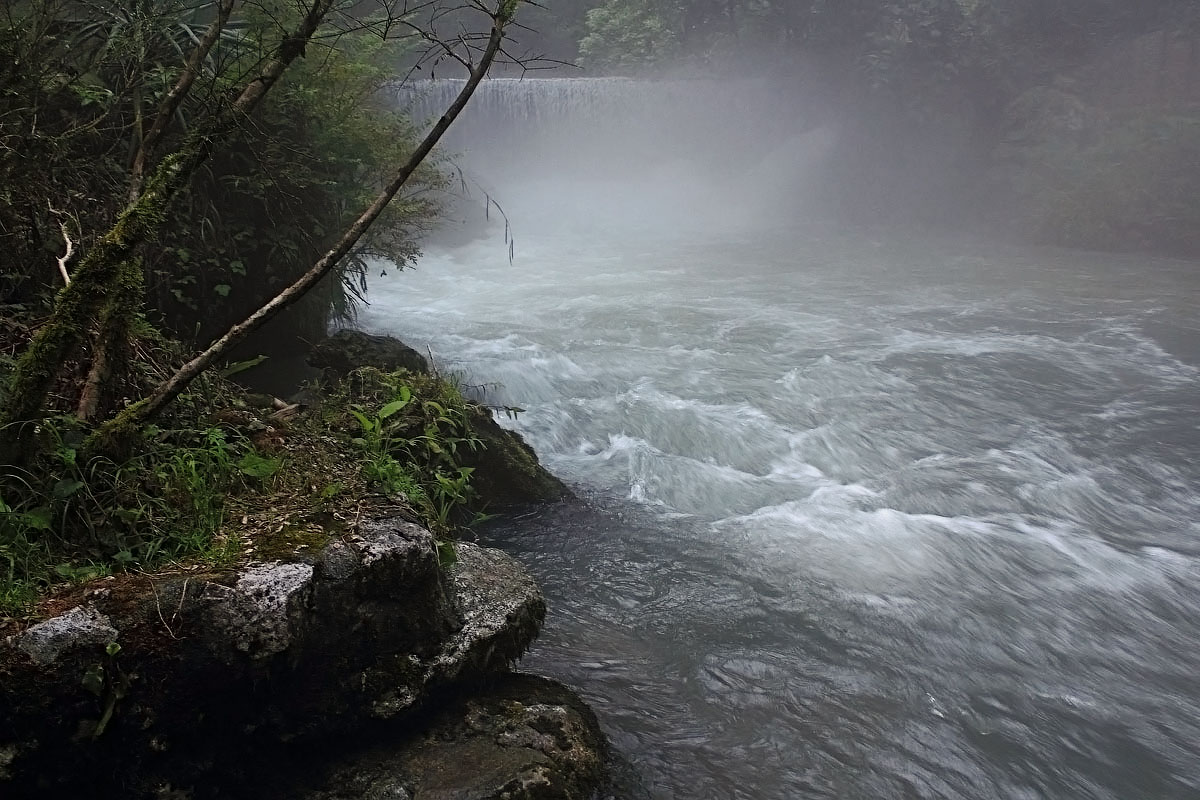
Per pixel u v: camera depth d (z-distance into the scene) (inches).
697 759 139.3
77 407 132.3
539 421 289.9
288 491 134.9
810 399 324.8
